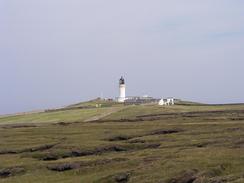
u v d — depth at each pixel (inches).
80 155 3435.0
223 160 2365.9
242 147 2869.1
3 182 2556.6
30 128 5477.4
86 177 2466.8
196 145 3316.9
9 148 3836.1
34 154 3420.3
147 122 5570.9
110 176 2374.5
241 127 4274.1
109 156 3046.3
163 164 2459.4
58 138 4338.1
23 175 2701.8
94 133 4606.3
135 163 2657.5
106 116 7170.3
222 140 3403.1
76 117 7386.8
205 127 4507.9
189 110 7559.1
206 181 2032.5
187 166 2327.8
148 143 3641.7
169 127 4680.1
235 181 1937.7
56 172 2733.8
